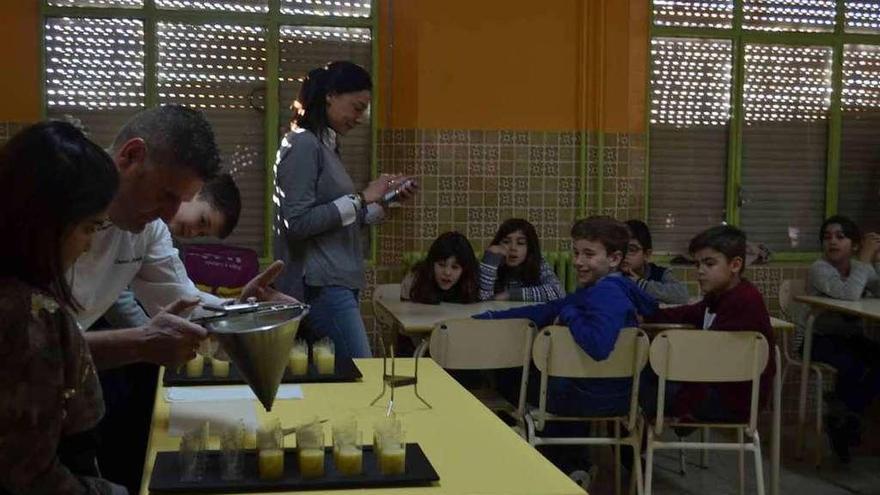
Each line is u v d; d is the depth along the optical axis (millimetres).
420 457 1660
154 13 4699
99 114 4715
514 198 4930
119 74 4715
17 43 4590
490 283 4266
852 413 4453
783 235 5379
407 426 1906
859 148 5375
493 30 4852
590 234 3500
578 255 3533
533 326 3336
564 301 3613
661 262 5188
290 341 1773
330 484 1528
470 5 4824
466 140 4859
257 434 1645
